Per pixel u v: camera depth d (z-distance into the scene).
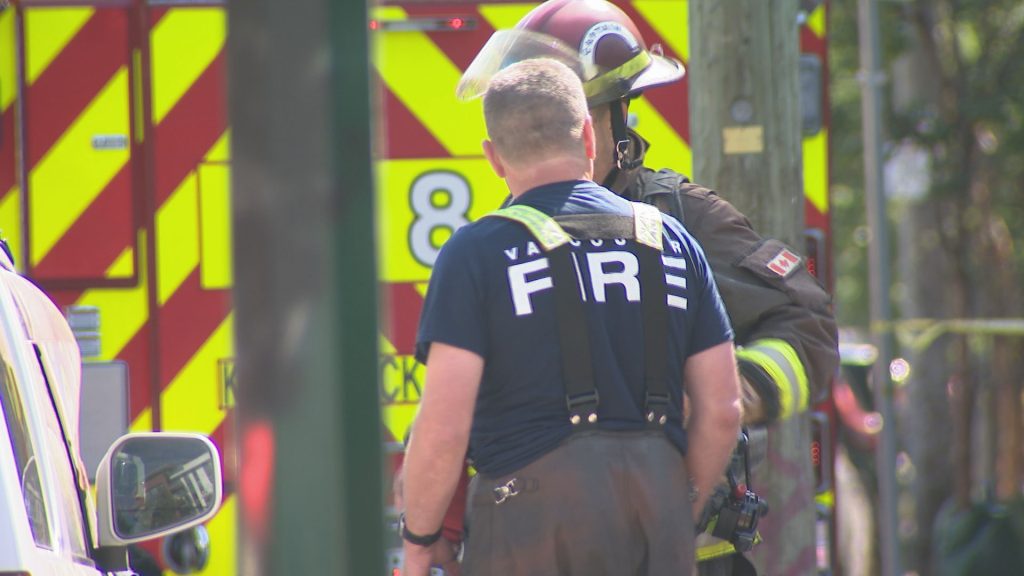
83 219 18.72
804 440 17.11
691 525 10.20
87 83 18.72
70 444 11.48
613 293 10.11
